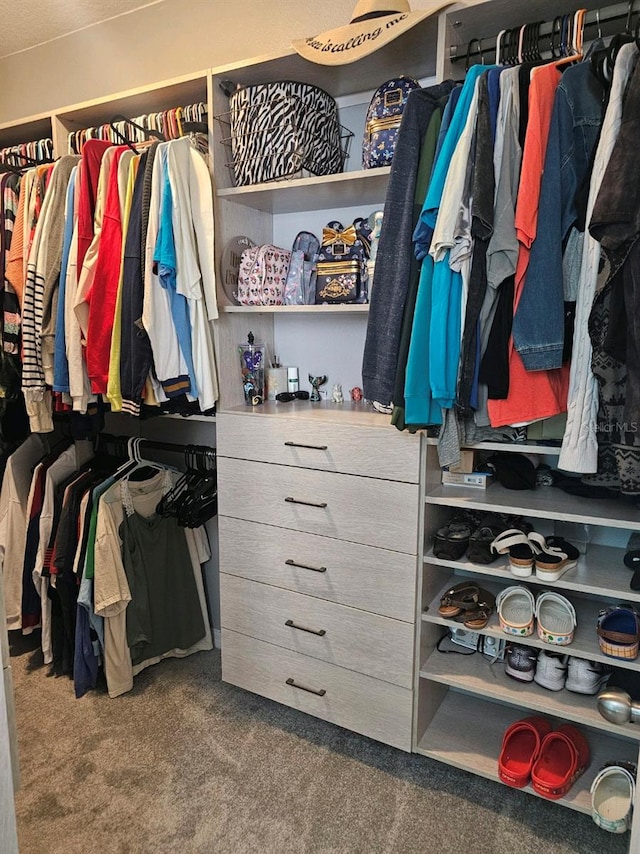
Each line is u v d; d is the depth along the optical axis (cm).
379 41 153
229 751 182
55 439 260
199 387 190
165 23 231
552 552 154
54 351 199
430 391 144
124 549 211
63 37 259
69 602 216
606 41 152
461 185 133
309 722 196
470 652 181
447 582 190
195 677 222
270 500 190
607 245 113
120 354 184
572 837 151
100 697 208
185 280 180
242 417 191
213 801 162
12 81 280
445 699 197
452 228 133
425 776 172
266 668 201
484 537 166
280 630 195
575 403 127
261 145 181
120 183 183
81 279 185
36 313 198
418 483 161
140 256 178
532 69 129
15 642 248
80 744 184
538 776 155
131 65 243
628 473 121
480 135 130
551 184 126
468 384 138
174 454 255
